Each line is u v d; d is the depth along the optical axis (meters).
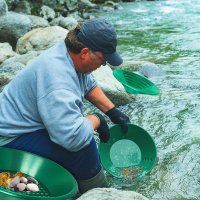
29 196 3.65
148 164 5.12
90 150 4.36
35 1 20.16
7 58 9.87
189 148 5.71
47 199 3.65
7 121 4.29
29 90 4.20
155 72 9.22
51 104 4.00
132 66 9.27
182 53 11.41
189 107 7.18
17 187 4.09
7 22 12.72
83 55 4.17
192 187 4.89
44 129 4.33
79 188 4.54
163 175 5.09
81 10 21.94
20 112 4.28
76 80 4.19
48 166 4.30
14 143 4.36
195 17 18.42
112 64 4.26
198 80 8.75
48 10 19.80
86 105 7.25
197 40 13.14
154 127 6.42
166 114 6.89
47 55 4.17
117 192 4.13
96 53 4.17
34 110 4.25
